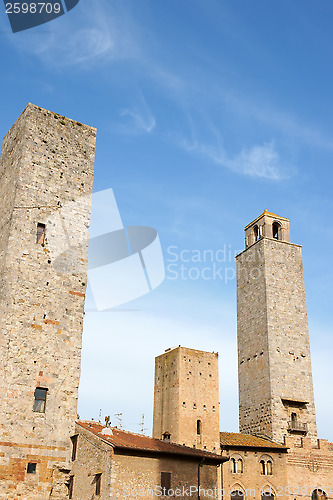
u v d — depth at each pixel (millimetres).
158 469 41250
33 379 42656
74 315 46344
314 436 66375
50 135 50375
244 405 70562
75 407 43969
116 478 38531
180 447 46875
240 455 58375
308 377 69062
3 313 42969
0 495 38625
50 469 41281
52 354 44156
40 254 46188
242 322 74812
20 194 46875
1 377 41406
